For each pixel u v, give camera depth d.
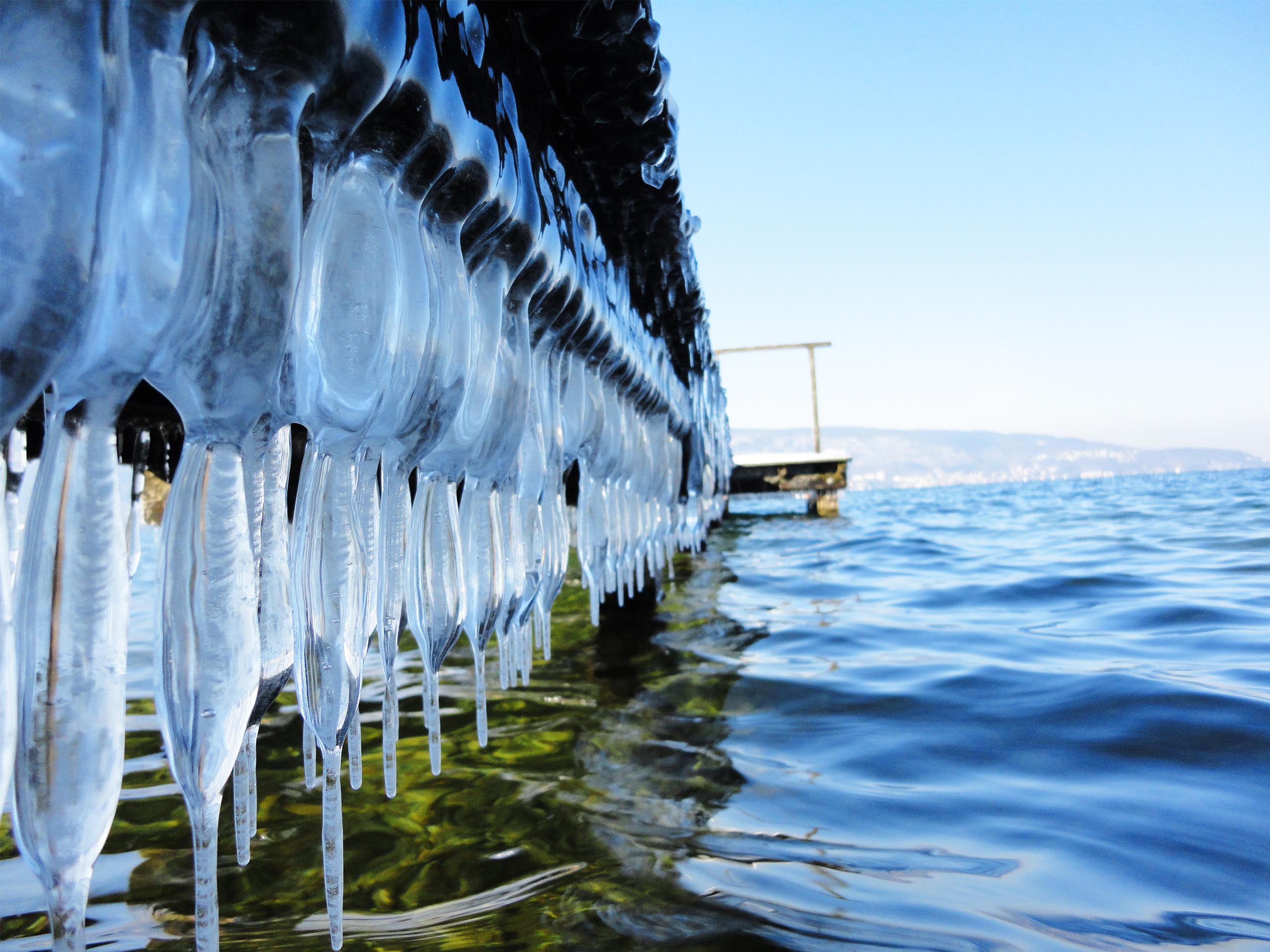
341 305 0.94
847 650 3.86
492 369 1.44
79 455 0.68
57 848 0.64
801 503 18.80
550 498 2.08
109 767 0.67
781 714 2.88
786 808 2.05
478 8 1.37
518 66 1.71
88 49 0.61
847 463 13.91
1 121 0.57
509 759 2.45
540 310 1.89
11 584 0.69
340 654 0.93
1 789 0.60
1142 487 25.50
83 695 0.66
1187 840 1.80
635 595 5.05
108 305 0.65
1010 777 2.21
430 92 1.06
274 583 0.97
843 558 7.96
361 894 1.62
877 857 1.77
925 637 4.10
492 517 1.54
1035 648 3.72
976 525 11.76
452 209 1.24
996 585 5.76
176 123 0.67
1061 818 1.94
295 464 2.61
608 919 1.51
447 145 1.11
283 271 0.75
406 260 1.08
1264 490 17.70
